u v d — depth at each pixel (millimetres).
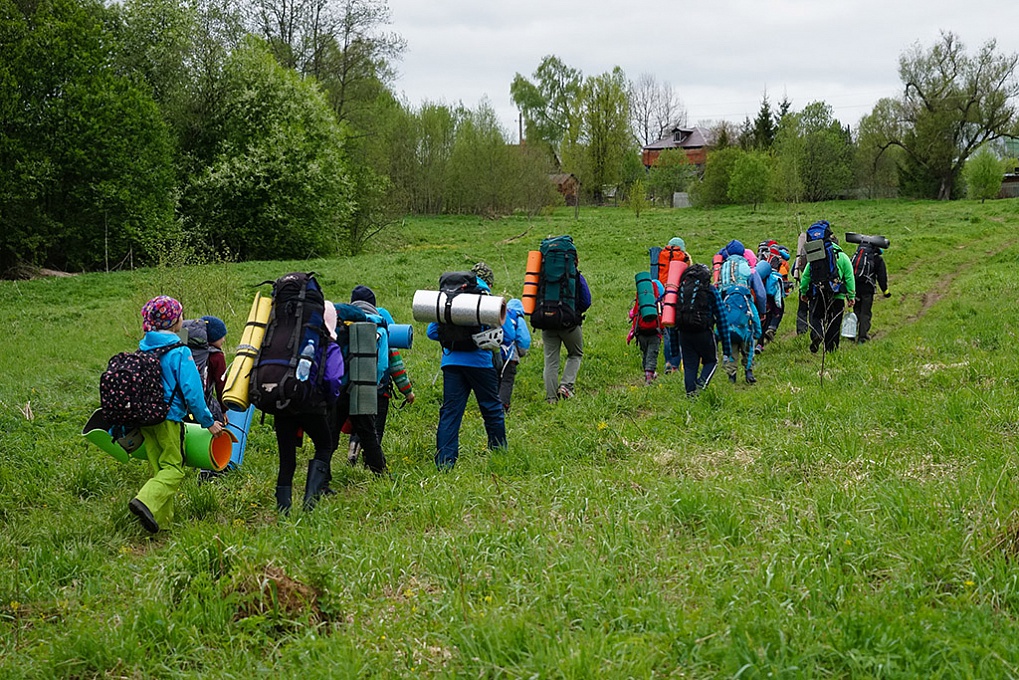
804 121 78375
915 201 67375
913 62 71062
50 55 28750
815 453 6742
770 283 13977
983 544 4406
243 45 38500
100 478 7434
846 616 3703
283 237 36875
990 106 68938
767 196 61469
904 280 22406
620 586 4355
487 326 7457
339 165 38688
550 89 97438
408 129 63875
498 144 63812
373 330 7035
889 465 6258
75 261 31094
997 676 3258
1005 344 11406
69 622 4488
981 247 29703
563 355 13453
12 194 27938
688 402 8992
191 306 17578
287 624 4230
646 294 11102
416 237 47469
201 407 6059
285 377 5984
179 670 3896
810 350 13469
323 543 5273
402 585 4723
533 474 6852
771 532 4965
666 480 6219
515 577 4590
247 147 35875
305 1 42500
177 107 35719
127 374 5867
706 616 3896
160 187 32000
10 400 10484
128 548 5801
